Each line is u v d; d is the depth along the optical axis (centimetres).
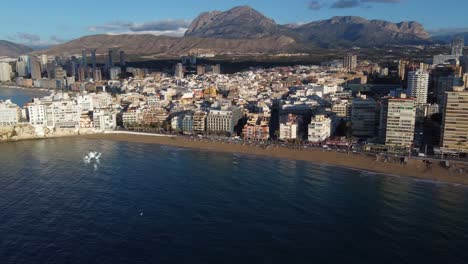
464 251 18700
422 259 18050
